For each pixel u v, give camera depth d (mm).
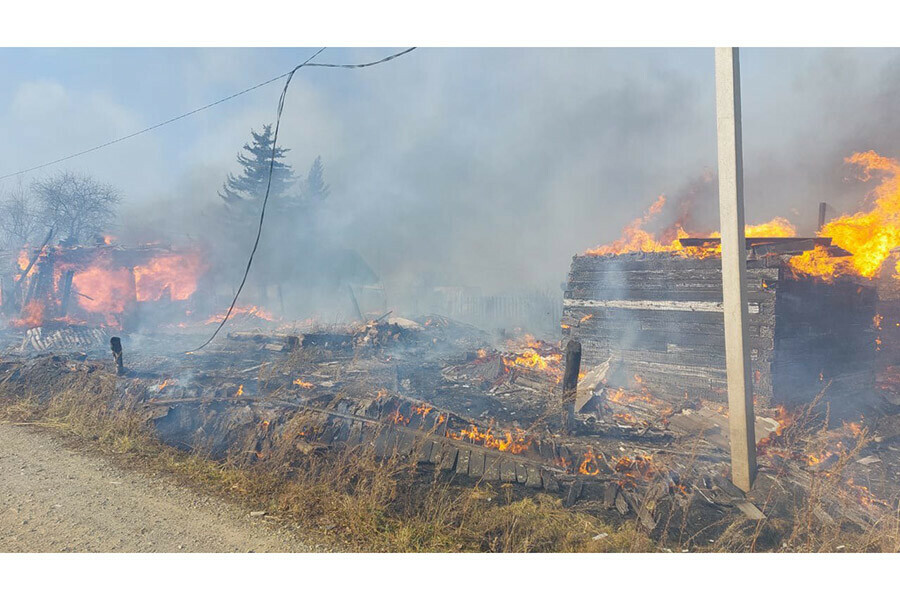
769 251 8938
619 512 5613
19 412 8867
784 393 8859
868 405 9703
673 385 10266
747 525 5277
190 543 4613
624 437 7945
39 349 15805
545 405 10062
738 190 5754
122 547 4500
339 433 7547
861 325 10391
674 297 10367
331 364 13961
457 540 4848
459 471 6527
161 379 9945
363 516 5164
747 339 5930
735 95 5680
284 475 6359
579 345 8180
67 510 5184
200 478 6234
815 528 5191
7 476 6020
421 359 15727
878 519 5266
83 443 7406
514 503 5688
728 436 7574
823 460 6918
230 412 8156
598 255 11781
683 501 5727
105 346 16766
